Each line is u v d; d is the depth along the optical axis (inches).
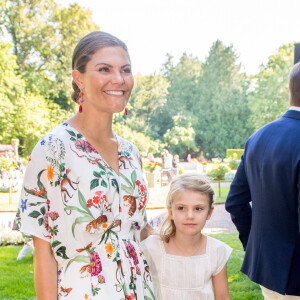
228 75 1819.6
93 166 58.7
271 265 70.5
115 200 60.5
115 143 64.8
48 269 56.9
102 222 57.9
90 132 61.5
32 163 56.6
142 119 1768.0
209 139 1743.4
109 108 59.7
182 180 78.0
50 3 1311.5
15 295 153.9
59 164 56.7
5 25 1274.6
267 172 70.4
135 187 63.8
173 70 1910.7
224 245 80.4
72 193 56.7
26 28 1284.4
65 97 1327.5
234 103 1774.1
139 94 1749.5
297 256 68.7
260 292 151.9
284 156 67.9
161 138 1776.6
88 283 55.7
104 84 58.8
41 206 56.6
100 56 59.1
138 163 68.1
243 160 81.5
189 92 1822.1
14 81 1112.2
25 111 1093.1
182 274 77.2
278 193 68.7
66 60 1302.9
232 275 170.6
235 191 83.0
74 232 56.4
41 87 1267.2
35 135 1090.1
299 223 65.1
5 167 484.4
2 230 245.9
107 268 57.7
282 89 1771.7
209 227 280.1
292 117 72.4
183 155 1712.6
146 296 62.7
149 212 345.1
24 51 1298.0
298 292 68.8
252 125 1763.0
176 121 1738.4
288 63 1807.3
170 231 79.0
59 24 1320.1
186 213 75.7
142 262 63.8
